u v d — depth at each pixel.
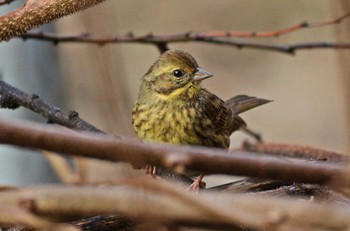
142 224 3.50
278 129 21.31
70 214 3.44
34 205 3.35
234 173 3.40
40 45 12.05
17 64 11.92
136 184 3.38
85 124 8.84
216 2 23.19
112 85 7.16
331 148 20.42
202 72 11.78
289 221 3.18
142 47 22.30
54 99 12.09
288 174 3.39
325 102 21.59
